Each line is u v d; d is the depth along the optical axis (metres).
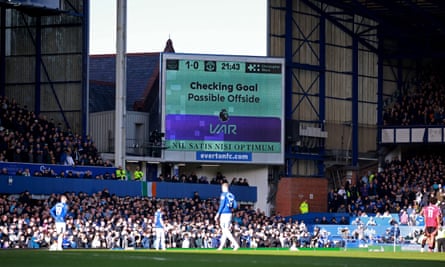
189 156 82.56
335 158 90.25
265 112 84.25
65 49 79.06
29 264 25.66
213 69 83.06
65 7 77.62
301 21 88.69
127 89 96.81
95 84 97.75
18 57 80.25
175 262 26.61
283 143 84.69
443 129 90.06
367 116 92.62
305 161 88.62
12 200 62.12
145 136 85.12
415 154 94.31
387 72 93.81
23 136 69.50
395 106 92.94
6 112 70.75
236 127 83.56
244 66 83.75
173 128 82.25
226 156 83.31
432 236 47.97
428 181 86.50
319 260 28.66
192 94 82.69
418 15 87.69
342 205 86.62
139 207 67.81
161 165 83.44
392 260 30.05
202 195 78.50
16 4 70.38
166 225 64.69
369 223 76.94
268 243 70.62
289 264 25.61
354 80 91.69
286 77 87.38
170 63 82.31
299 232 74.50
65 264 25.69
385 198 85.00
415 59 94.81
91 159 73.12
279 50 87.44
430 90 93.56
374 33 92.69
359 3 88.00
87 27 78.50
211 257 30.19
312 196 87.38
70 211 61.81
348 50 91.62
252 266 24.59
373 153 92.88
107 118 84.62
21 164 66.88
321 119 89.25
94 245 58.88
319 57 89.62
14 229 56.41
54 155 70.75
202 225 67.44
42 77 79.69
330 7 90.50
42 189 66.88
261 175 85.75
